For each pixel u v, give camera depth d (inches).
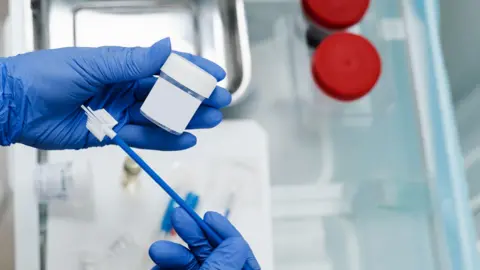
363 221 33.4
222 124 32.6
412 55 33.8
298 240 32.9
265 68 34.9
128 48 27.7
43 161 31.2
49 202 30.5
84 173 30.5
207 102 28.3
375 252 33.0
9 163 34.4
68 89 27.9
